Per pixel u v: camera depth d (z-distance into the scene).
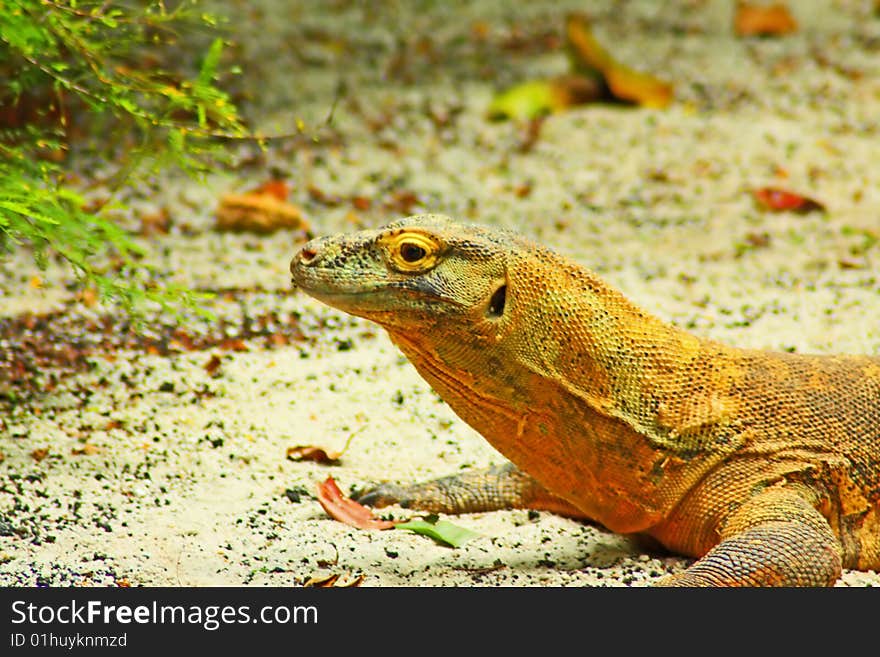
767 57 27.69
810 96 24.72
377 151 21.98
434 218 8.37
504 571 8.60
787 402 8.39
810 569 7.64
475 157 21.73
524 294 8.10
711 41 29.30
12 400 11.59
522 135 22.58
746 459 8.25
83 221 10.25
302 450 10.60
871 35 29.05
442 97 25.06
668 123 23.11
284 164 21.09
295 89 25.27
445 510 9.77
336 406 11.67
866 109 23.83
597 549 9.00
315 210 19.14
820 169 20.59
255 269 16.27
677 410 8.28
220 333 13.68
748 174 20.52
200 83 9.99
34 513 9.43
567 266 8.30
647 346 8.34
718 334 13.49
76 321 13.82
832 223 18.22
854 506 8.34
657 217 18.80
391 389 12.08
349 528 9.33
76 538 9.04
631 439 8.27
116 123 20.47
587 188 20.19
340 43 28.59
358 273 8.02
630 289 15.47
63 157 19.59
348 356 13.01
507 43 29.20
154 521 9.36
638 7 32.53
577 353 8.21
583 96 24.02
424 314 8.01
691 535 8.41
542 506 9.84
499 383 8.20
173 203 18.92
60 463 10.36
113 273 15.62
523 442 8.44
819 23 30.48
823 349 12.88
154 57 22.39
